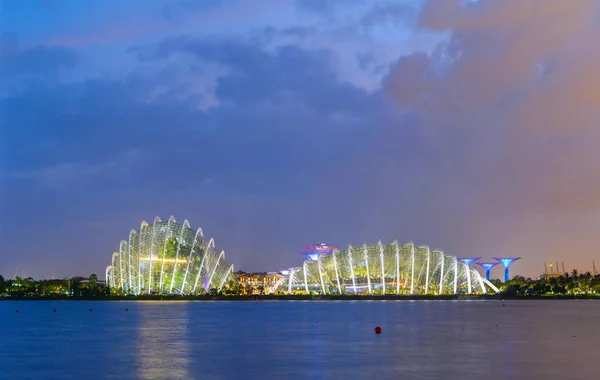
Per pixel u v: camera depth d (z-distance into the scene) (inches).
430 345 1855.3
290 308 5152.6
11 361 1539.1
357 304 6318.9
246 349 1774.1
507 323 2955.2
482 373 1279.5
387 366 1390.3
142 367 1414.9
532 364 1414.9
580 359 1503.4
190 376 1278.3
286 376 1262.3
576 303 7190.0
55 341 2078.0
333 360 1503.4
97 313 4320.9
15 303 7721.5
